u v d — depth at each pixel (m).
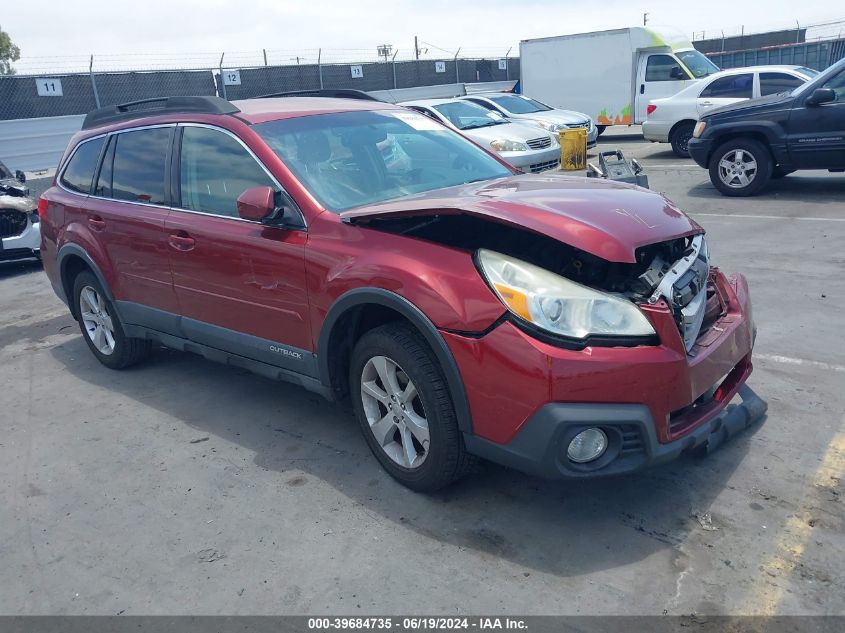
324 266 3.50
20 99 17.95
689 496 3.32
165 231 4.40
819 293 5.87
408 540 3.16
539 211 3.06
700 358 3.05
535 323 2.82
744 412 3.68
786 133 9.54
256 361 4.12
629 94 19.03
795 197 9.75
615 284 3.07
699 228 3.42
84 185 5.27
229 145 4.12
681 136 15.16
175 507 3.55
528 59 20.66
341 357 3.70
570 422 2.77
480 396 2.97
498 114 14.18
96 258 5.02
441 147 4.55
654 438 2.89
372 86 24.23
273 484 3.69
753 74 14.28
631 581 2.81
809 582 2.73
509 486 3.51
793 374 4.44
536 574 2.89
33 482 3.90
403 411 3.38
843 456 3.53
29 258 9.32
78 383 5.32
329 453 3.96
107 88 18.98
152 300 4.71
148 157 4.70
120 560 3.17
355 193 3.87
